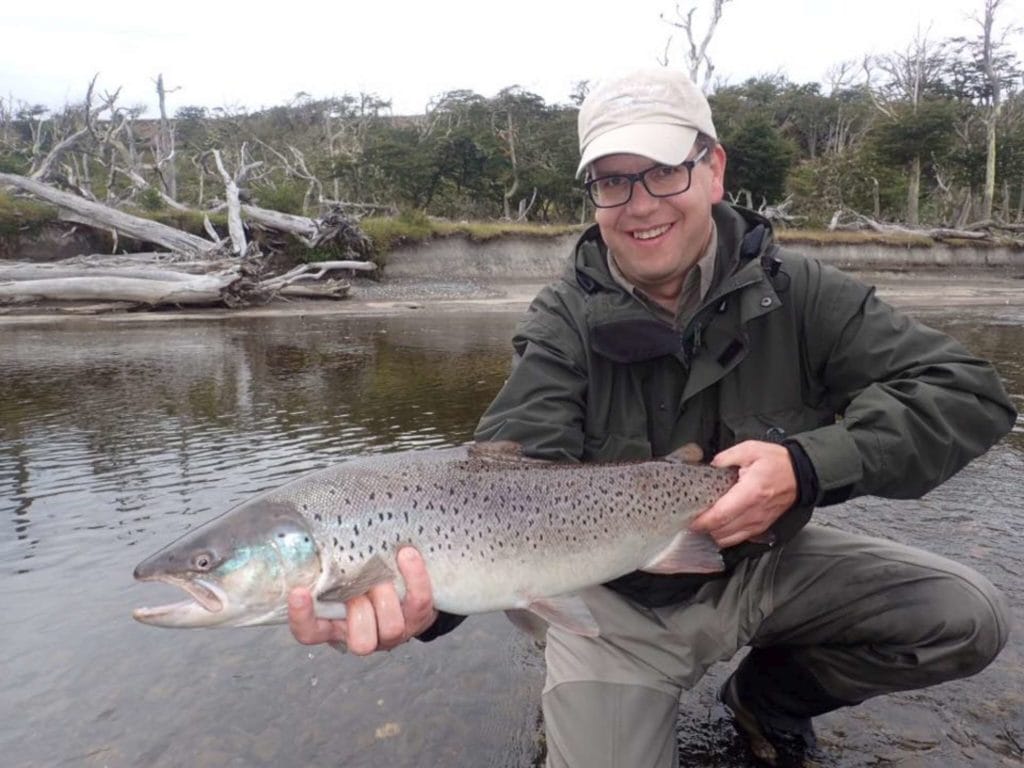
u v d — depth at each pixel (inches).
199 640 50.3
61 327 234.7
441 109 791.1
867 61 934.4
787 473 32.7
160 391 133.3
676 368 37.7
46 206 343.3
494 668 46.9
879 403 33.8
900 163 674.2
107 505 75.2
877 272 527.2
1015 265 569.6
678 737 40.7
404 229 430.0
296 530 33.0
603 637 36.0
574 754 33.8
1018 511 70.5
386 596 32.0
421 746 39.5
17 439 100.5
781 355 36.9
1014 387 134.0
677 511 37.3
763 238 37.4
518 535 35.2
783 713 39.4
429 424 107.9
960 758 37.7
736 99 816.3
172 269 299.4
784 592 37.4
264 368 158.9
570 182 645.3
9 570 60.6
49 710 42.5
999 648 34.1
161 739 40.0
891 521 68.0
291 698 43.8
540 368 38.1
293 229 366.6
